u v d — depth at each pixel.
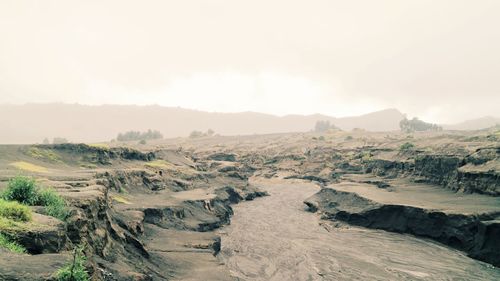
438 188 60.00
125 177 47.25
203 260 28.19
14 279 8.80
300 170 130.88
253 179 125.44
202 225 43.34
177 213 41.97
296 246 39.69
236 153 161.50
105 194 24.11
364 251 38.16
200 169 93.38
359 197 56.09
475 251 35.88
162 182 57.59
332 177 111.75
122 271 17.92
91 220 18.91
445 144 83.94
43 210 15.23
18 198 16.17
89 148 54.50
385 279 29.88
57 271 9.73
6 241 11.41
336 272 31.42
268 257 35.31
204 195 55.56
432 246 40.09
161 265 24.80
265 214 60.38
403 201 50.47
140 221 31.89
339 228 49.00
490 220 36.72
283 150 162.12
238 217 57.09
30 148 47.25
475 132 164.25
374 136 178.25
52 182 25.16
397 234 45.72
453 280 29.69
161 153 89.00
